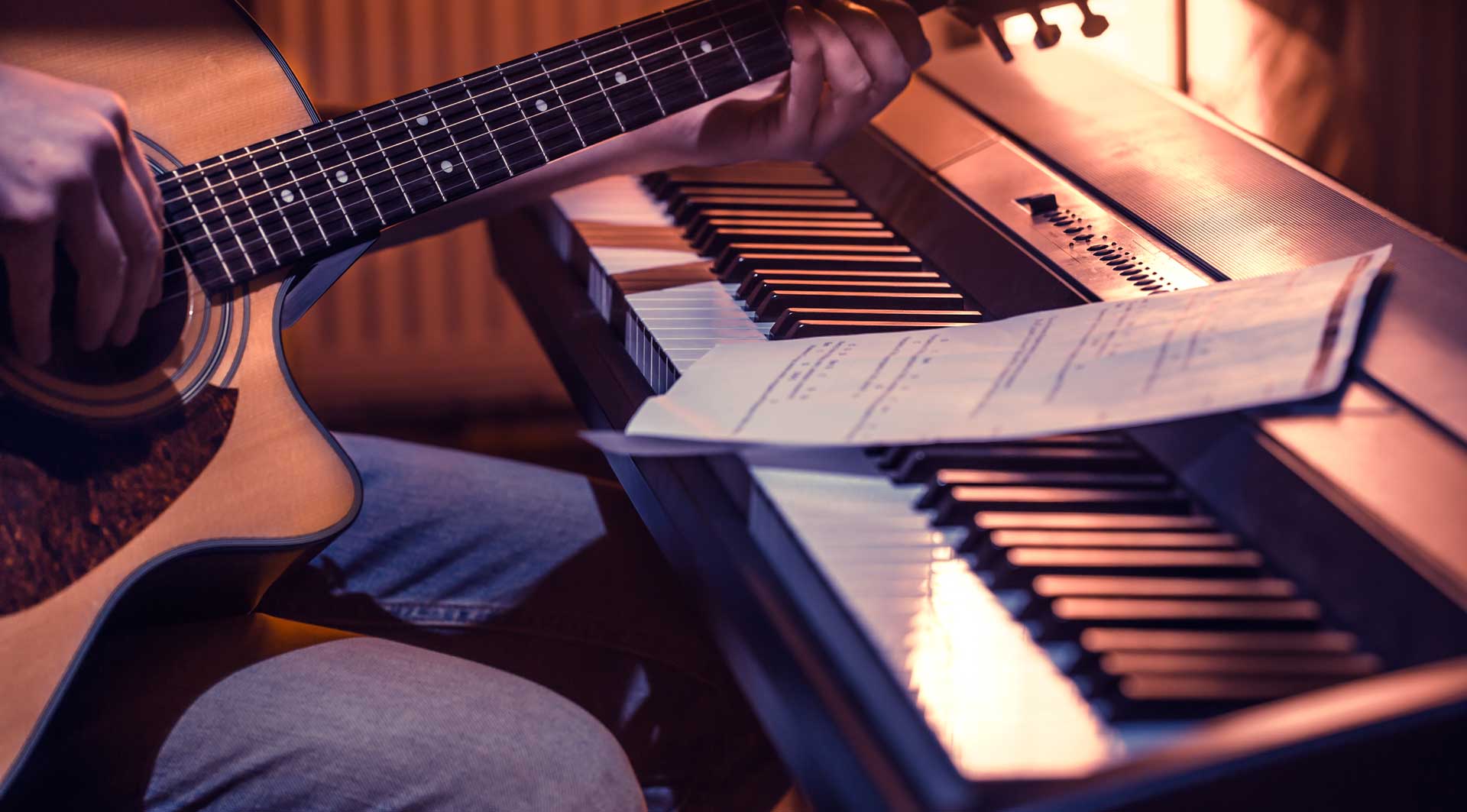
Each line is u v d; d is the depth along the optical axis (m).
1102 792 0.95
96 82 1.44
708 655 1.54
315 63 3.31
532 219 1.71
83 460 1.35
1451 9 1.60
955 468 1.24
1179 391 1.21
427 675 1.36
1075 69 1.74
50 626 1.31
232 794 1.33
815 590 1.18
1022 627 1.16
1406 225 1.42
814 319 1.41
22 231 1.31
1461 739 1.02
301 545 1.37
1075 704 1.12
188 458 1.37
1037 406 1.22
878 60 1.52
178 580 1.35
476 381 3.53
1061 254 1.45
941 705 1.12
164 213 1.40
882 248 1.53
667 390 1.36
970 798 1.02
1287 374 1.21
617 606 1.56
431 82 3.38
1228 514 1.21
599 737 1.35
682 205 1.61
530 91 1.47
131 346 1.38
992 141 1.63
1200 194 1.50
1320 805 1.00
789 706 1.16
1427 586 1.14
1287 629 1.15
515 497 1.60
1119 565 1.17
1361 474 1.20
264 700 1.34
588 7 3.40
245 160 1.42
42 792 1.33
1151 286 1.40
